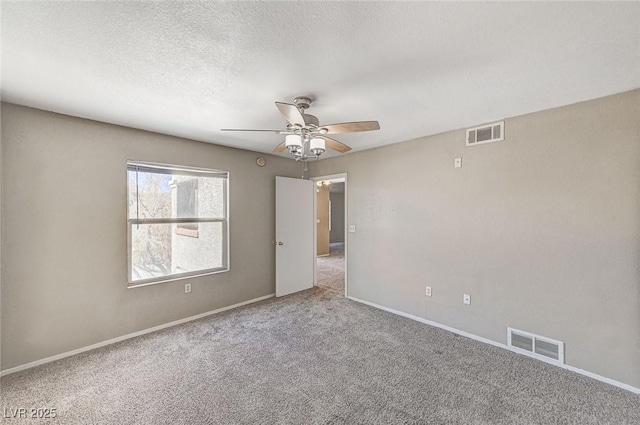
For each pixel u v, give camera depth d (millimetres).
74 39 1456
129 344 2779
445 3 1206
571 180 2291
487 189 2777
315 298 4270
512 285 2619
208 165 3586
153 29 1384
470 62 1689
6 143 2262
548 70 1779
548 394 2012
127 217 2924
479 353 2592
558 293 2361
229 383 2152
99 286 2734
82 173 2639
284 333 3029
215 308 3658
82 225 2637
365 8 1239
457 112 2510
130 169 2982
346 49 1560
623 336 2076
